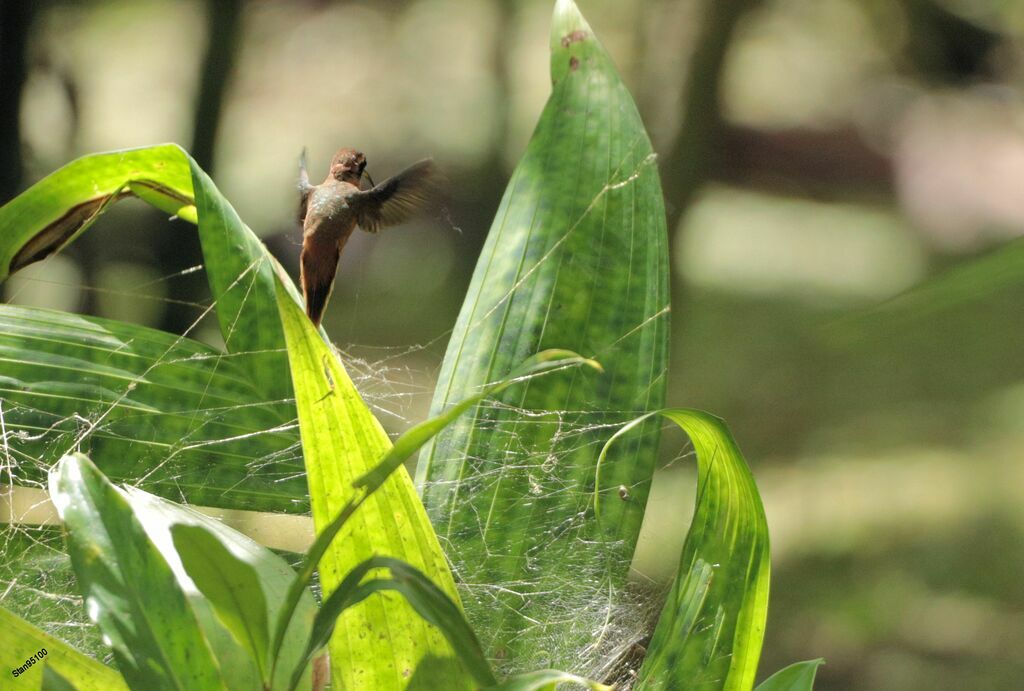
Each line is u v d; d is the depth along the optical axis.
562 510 6.47
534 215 6.49
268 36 29.41
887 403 20.45
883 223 28.70
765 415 20.05
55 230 6.52
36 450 6.48
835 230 28.59
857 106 30.36
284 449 6.49
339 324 21.89
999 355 20.45
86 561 6.33
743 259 27.41
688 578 6.41
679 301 19.25
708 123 15.59
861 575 16.36
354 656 6.36
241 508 6.48
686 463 11.37
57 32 15.24
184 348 6.50
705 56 15.44
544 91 28.47
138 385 6.49
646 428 6.48
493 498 6.47
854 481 18.52
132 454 6.48
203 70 14.18
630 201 6.50
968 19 27.77
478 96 28.30
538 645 6.46
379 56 30.20
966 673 13.98
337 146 26.84
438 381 6.48
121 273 14.52
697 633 6.40
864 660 14.49
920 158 26.84
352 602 6.31
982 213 24.86
